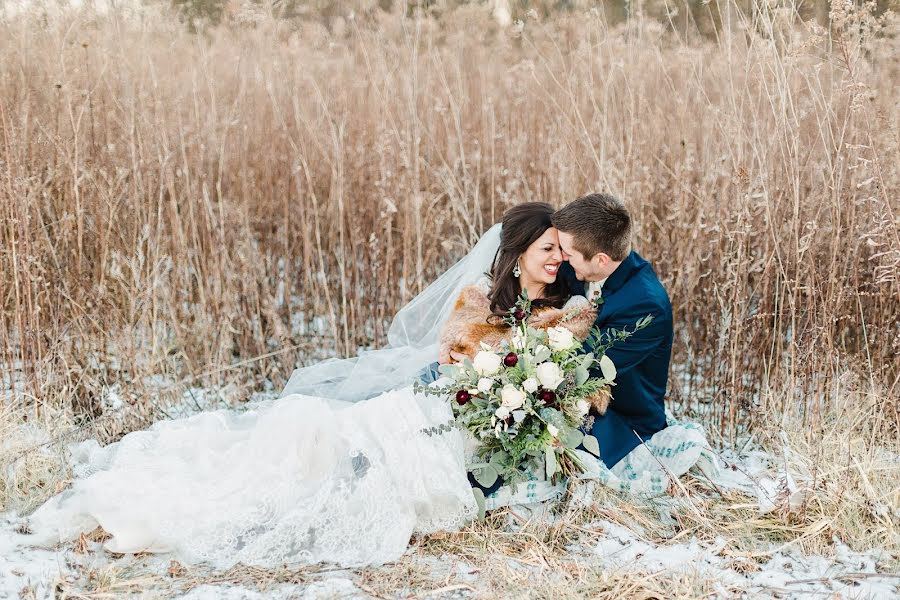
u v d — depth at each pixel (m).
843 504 2.78
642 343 3.00
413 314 3.54
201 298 4.02
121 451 2.92
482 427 2.79
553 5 4.95
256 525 2.62
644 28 4.48
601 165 4.02
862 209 3.65
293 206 4.98
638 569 2.52
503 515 2.88
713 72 4.36
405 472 2.69
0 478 3.00
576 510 2.86
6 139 3.60
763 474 3.22
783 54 3.42
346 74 5.35
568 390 2.81
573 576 2.51
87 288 3.91
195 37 4.73
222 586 2.40
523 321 2.85
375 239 4.31
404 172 4.43
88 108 4.15
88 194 4.07
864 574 2.45
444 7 5.20
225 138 4.61
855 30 3.27
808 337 3.50
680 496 2.97
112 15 4.26
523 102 5.15
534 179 4.64
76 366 3.67
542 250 3.05
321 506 2.62
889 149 3.56
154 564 2.55
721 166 3.94
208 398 3.97
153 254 4.02
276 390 4.19
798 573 2.52
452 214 4.81
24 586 2.36
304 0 4.82
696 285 4.04
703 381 3.90
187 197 4.30
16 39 4.27
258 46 4.88
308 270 4.52
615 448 3.06
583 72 4.48
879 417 3.19
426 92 4.92
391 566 2.55
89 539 2.67
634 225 4.11
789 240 3.68
